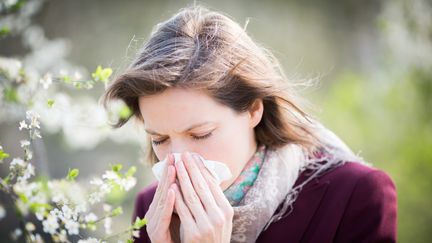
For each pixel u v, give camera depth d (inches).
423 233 149.5
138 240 78.2
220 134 60.5
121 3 297.6
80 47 276.1
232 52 62.6
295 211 67.2
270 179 66.1
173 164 61.1
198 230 59.5
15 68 49.5
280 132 68.0
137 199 81.6
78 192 48.2
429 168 156.0
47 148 202.8
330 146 72.6
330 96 211.5
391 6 187.9
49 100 49.9
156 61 59.8
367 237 64.8
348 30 317.7
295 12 335.3
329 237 65.5
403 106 181.8
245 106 62.4
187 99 58.4
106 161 221.8
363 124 183.5
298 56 333.7
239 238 65.7
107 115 58.9
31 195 44.6
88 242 47.9
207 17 65.6
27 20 119.0
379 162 171.9
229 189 66.3
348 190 67.2
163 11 307.9
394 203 67.9
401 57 188.1
